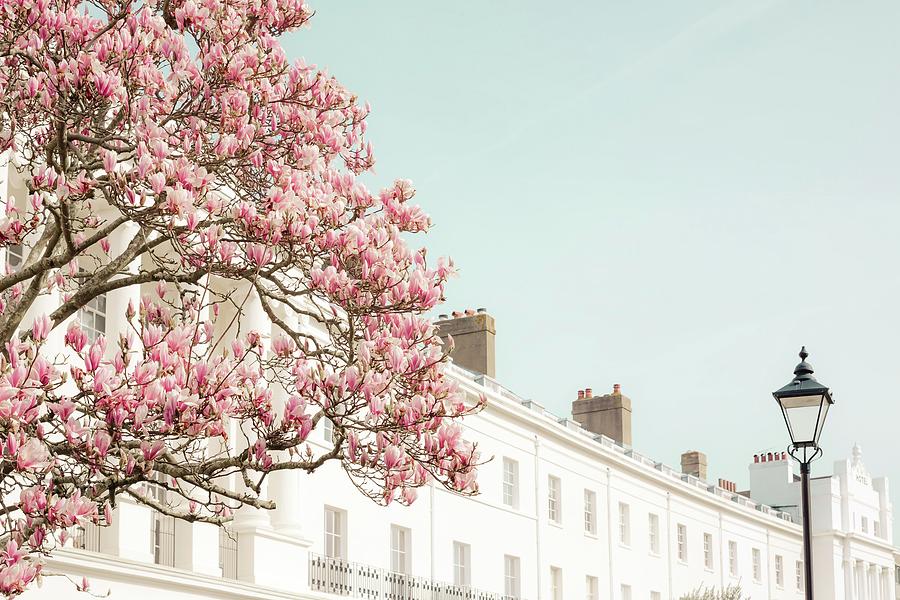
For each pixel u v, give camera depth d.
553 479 41.56
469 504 35.69
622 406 50.22
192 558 22.56
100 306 22.30
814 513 68.62
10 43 11.35
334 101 12.85
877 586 72.69
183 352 9.55
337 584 28.83
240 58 11.77
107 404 9.07
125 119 11.55
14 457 8.52
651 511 48.59
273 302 25.19
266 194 12.21
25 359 8.99
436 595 33.25
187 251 10.84
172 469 10.27
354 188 11.65
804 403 15.57
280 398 24.08
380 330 11.01
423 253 10.97
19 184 18.70
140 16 11.95
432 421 10.38
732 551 56.75
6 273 12.12
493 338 40.66
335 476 29.59
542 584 39.19
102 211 20.86
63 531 11.10
